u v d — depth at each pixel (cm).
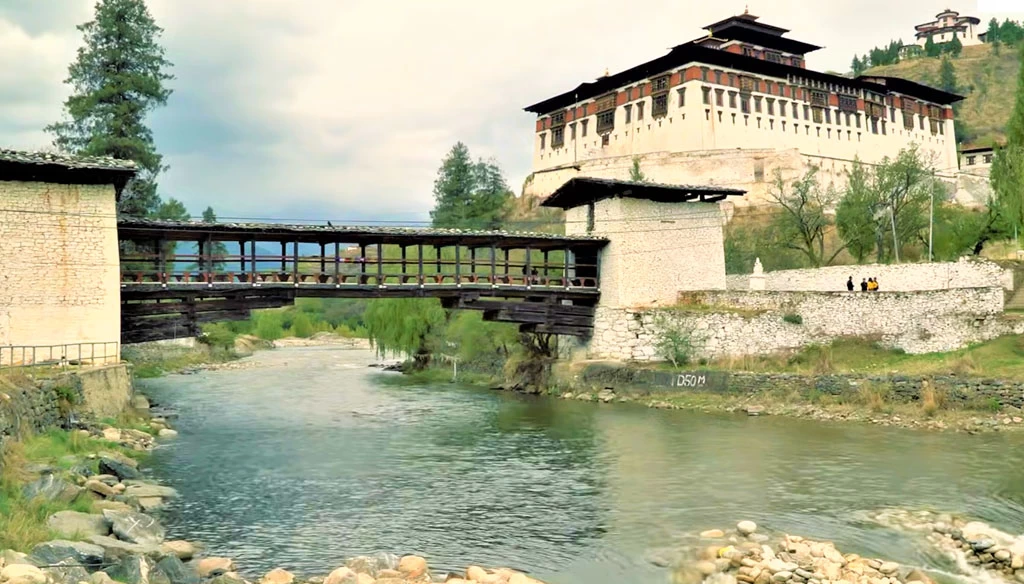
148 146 5762
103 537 1530
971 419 3197
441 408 4078
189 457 2705
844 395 3625
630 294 4809
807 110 10319
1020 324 3891
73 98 5669
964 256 5238
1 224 3111
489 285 4509
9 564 1240
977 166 12094
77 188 3250
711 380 4038
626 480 2414
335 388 5109
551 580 1600
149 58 5759
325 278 4131
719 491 2266
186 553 1659
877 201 6550
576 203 5203
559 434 3238
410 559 1627
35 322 3147
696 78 9350
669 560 1706
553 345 5300
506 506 2127
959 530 1867
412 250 7025
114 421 2856
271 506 2100
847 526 1928
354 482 2383
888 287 4916
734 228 9081
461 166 10869
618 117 10462
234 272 3825
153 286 3544
